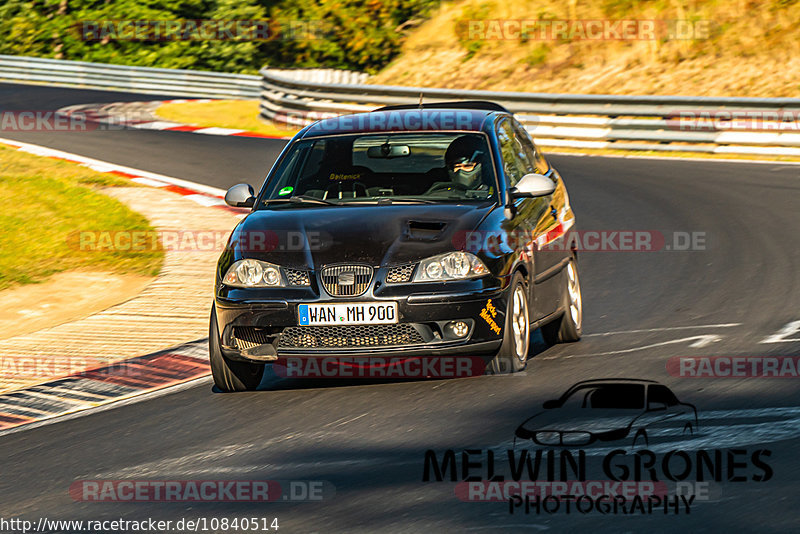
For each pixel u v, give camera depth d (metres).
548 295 28.09
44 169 68.94
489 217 26.16
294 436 22.27
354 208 26.83
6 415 26.28
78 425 24.86
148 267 44.22
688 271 38.34
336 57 137.38
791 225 45.28
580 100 73.25
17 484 20.77
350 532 16.62
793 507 16.45
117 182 64.50
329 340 24.88
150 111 102.88
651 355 27.17
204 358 30.55
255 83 116.25
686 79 93.19
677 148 69.69
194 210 56.09
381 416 23.11
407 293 24.48
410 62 117.56
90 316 36.25
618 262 40.88
